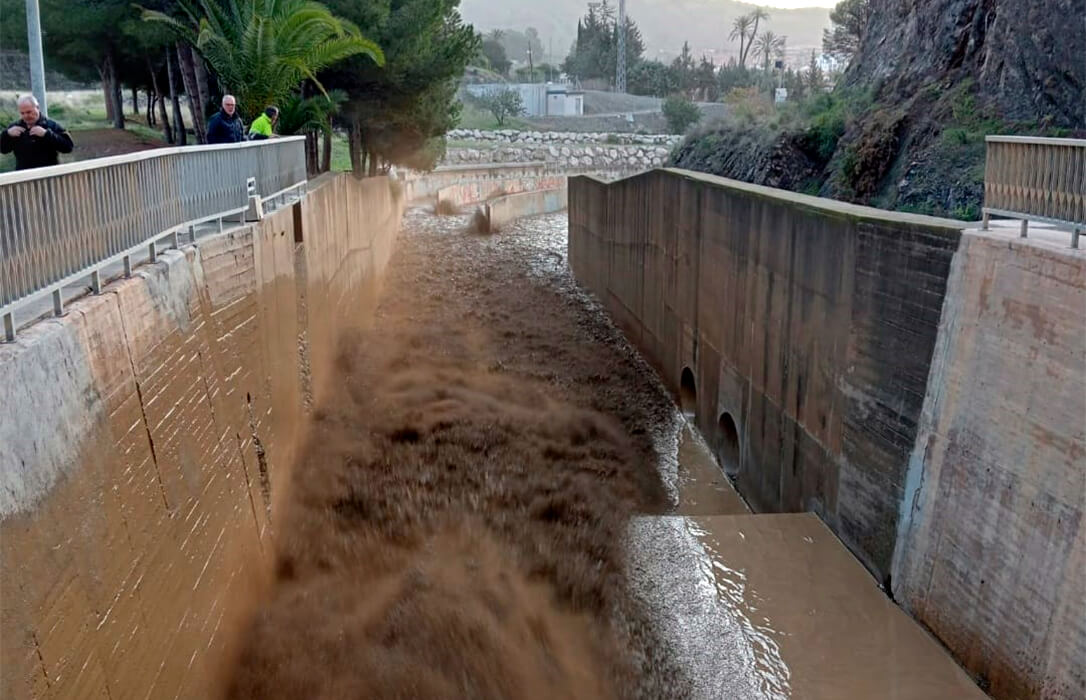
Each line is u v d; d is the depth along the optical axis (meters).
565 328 24.44
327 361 16.89
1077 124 15.43
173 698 6.63
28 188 5.20
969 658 8.56
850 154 20.75
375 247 27.50
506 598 10.49
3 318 5.16
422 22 26.81
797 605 10.02
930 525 9.32
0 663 4.24
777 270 13.49
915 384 9.73
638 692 9.07
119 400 6.18
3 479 4.44
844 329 11.28
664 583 10.68
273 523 10.93
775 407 13.71
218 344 9.04
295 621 9.70
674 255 19.52
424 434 15.41
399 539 11.83
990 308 8.41
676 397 19.42
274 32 17.14
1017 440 7.93
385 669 9.05
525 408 17.38
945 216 16.28
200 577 7.55
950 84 19.28
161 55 24.98
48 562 4.83
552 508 12.99
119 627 5.70
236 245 10.07
